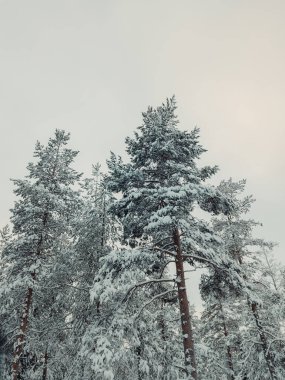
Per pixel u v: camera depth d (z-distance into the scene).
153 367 13.78
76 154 19.28
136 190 12.62
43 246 17.27
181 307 11.91
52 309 17.38
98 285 12.34
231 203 13.09
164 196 11.91
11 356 19.30
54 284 16.59
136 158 14.03
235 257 20.28
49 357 17.95
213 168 13.57
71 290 17.25
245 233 20.86
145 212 13.34
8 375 18.11
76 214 18.09
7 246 16.36
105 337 12.66
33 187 17.08
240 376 19.50
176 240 13.04
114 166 13.25
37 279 16.02
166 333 19.59
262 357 18.50
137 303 14.84
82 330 15.36
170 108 14.73
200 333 25.86
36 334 16.70
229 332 25.42
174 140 13.73
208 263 13.22
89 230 17.31
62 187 18.12
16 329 16.59
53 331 16.36
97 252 17.00
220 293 14.20
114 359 12.27
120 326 12.92
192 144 13.95
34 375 17.75
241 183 21.58
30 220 17.08
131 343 13.63
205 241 12.58
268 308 19.89
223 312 25.86
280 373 17.64
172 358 13.66
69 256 16.70
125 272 12.49
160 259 13.48
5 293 14.62
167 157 14.02
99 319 14.38
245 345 19.62
